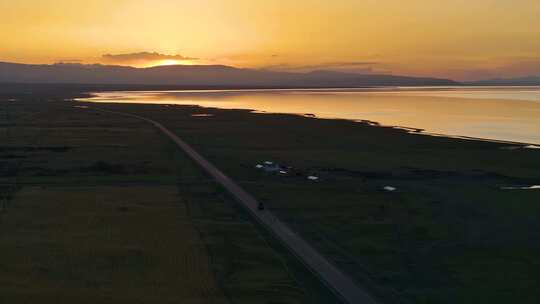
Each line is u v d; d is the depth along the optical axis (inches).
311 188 2753.4
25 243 1749.5
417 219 2156.7
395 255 1712.6
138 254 1657.2
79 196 2485.2
